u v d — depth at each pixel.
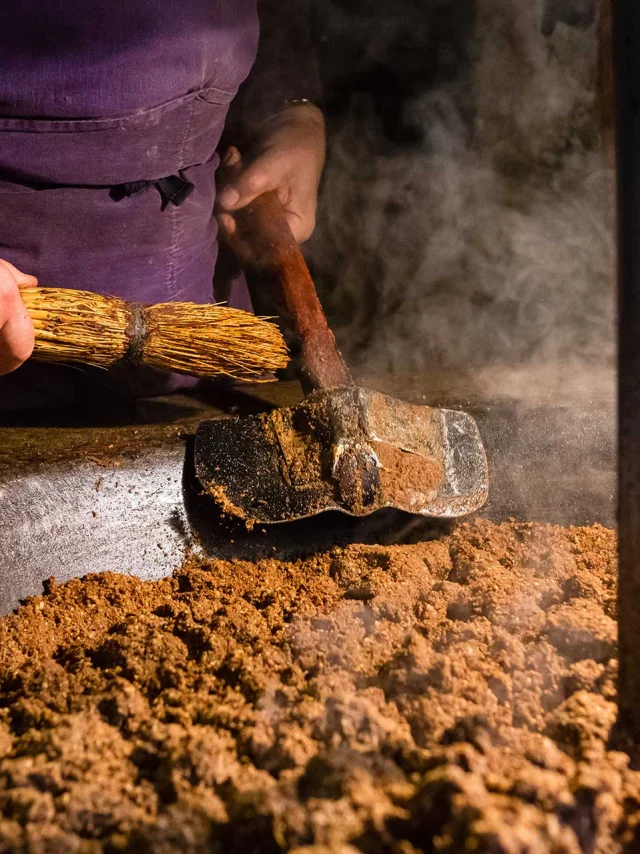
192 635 0.96
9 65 1.12
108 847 0.74
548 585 1.02
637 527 0.81
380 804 0.74
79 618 1.04
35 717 0.89
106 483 1.11
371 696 0.88
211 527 1.15
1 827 0.75
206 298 1.38
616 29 0.73
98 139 1.17
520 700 0.88
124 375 1.32
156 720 0.87
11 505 1.05
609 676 0.88
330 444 1.13
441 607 1.00
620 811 0.76
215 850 0.72
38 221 1.20
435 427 1.18
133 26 1.14
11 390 1.29
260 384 1.41
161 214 1.25
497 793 0.74
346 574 1.09
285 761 0.83
